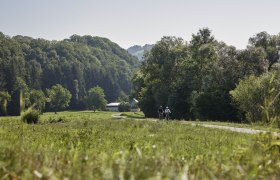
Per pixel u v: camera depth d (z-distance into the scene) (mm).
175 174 3939
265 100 6500
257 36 93000
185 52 96188
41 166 4801
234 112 74938
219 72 77875
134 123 31297
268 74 57188
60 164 5008
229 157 6398
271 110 6441
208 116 77125
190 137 17047
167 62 96125
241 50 79188
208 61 90125
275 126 6391
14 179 4176
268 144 6184
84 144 8961
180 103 91375
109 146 8539
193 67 91438
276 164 5684
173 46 98875
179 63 96000
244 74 77438
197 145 11367
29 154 5457
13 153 5363
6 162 4773
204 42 95000
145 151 6715
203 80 79688
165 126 28516
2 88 188625
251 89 55812
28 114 5359
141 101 104938
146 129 22500
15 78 191750
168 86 96000
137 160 4742
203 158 6402
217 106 75938
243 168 4793
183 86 91125
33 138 9148
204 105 76938
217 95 76188
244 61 78438
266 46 92375
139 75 118812
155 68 99000
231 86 77188
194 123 38500
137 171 4062
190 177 4461
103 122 34219
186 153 8695
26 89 192125
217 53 88375
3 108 5152
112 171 3918
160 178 3846
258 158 5406
